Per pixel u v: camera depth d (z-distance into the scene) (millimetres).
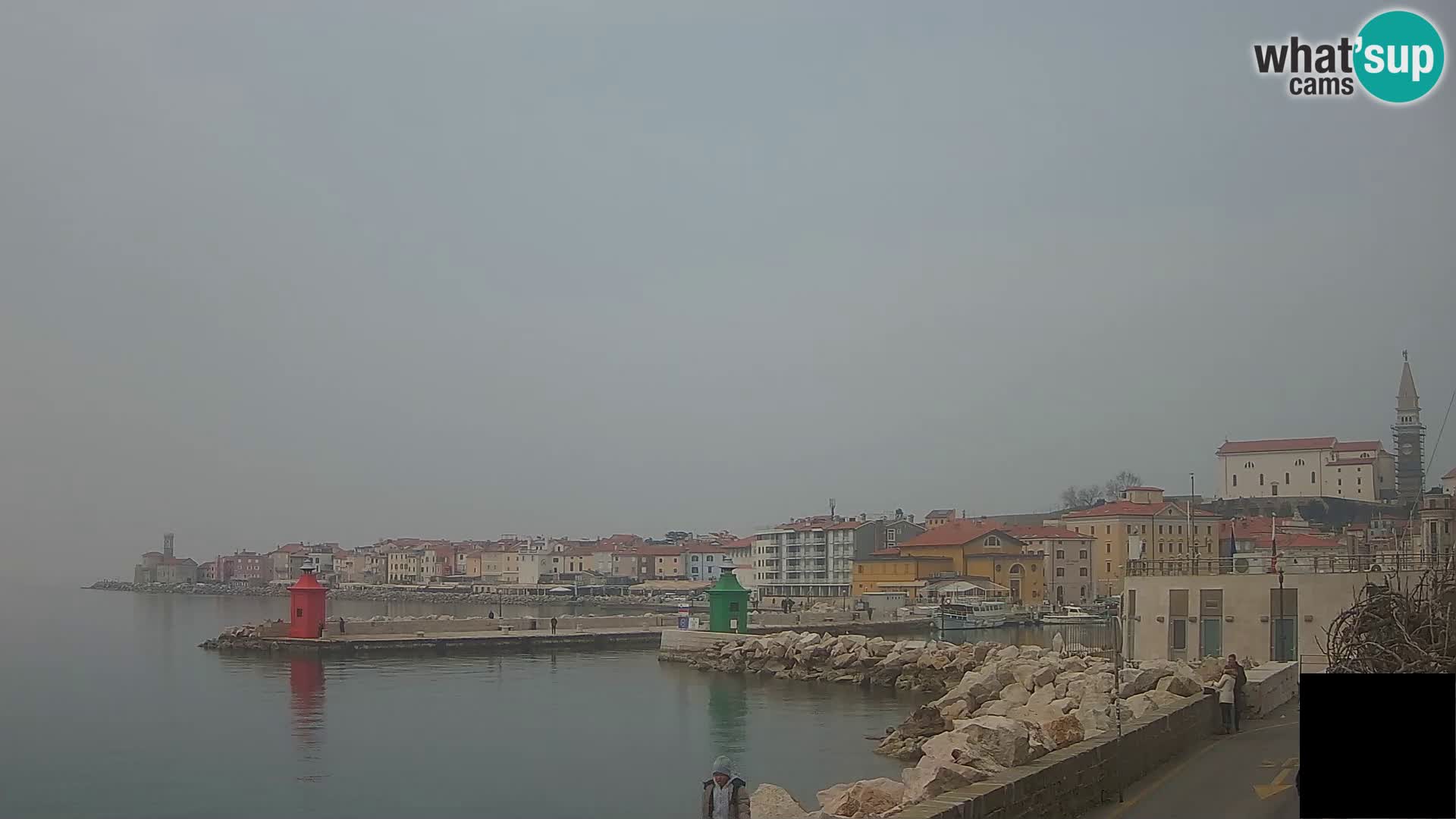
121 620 187750
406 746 52375
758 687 78000
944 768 23391
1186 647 57938
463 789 43094
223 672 83812
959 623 135500
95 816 39125
